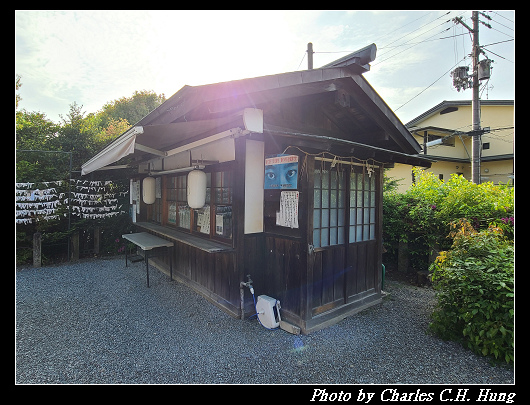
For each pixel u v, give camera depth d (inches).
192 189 159.6
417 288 200.1
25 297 175.2
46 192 248.1
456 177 225.9
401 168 530.0
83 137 281.6
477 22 347.3
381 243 178.4
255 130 108.7
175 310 156.2
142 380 97.6
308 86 124.3
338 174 152.6
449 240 198.2
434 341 125.3
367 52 129.3
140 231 267.0
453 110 593.3
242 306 143.6
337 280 151.2
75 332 131.0
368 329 137.3
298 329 130.4
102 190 282.2
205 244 155.6
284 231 141.3
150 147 179.9
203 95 100.0
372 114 157.2
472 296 115.0
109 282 204.7
